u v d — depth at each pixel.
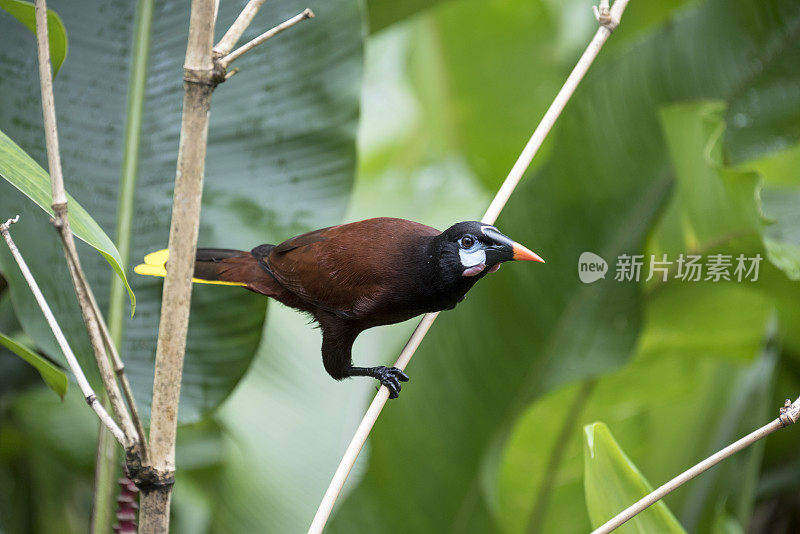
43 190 3.44
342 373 5.27
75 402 6.77
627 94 6.43
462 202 11.30
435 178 11.61
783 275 5.91
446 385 6.33
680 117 5.57
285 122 5.64
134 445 3.30
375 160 12.24
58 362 5.04
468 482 6.34
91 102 5.53
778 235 6.91
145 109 5.52
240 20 3.35
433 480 6.37
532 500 6.72
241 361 5.34
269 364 7.11
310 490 6.65
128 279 5.29
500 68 9.83
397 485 6.37
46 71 3.07
